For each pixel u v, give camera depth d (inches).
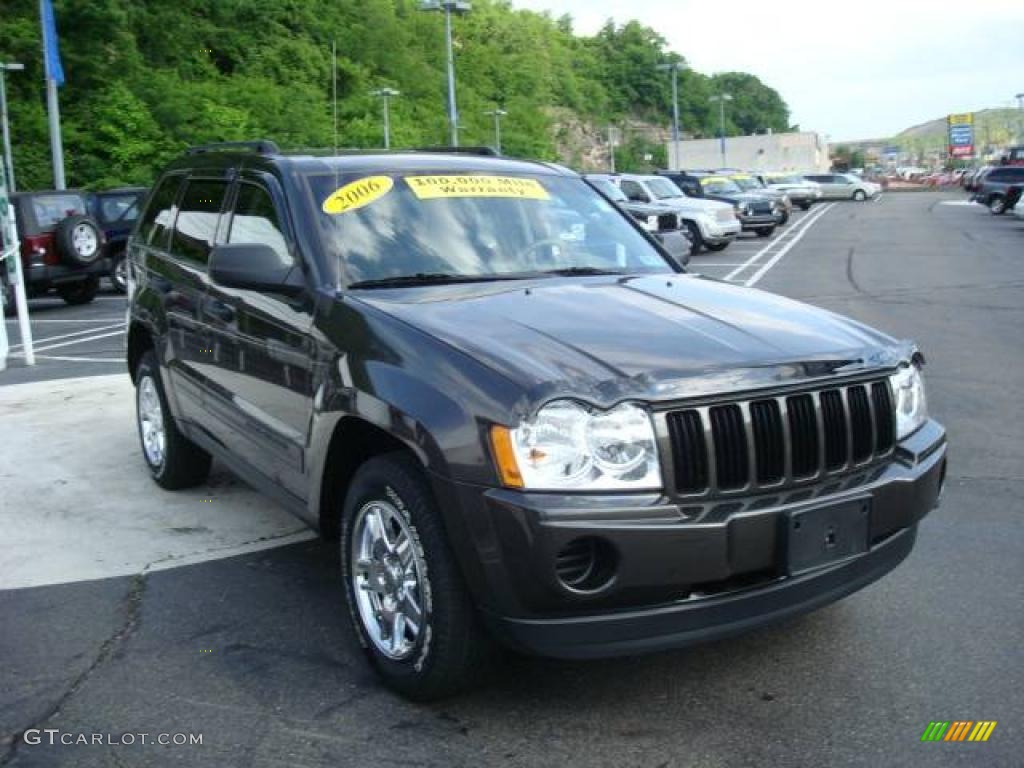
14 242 434.9
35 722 137.9
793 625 163.2
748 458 127.9
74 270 697.0
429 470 128.6
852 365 137.4
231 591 183.3
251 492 244.2
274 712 139.5
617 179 1023.6
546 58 4808.1
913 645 155.6
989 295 594.6
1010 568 185.6
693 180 1230.3
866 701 139.3
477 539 124.3
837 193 2315.5
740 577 129.3
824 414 134.4
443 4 1358.3
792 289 647.1
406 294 159.9
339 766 126.1
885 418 141.6
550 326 142.2
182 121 1893.5
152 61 2026.3
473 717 137.2
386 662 143.0
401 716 137.8
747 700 140.3
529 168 208.8
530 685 145.3
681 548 121.6
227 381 192.7
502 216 189.2
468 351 133.4
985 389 337.7
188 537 212.7
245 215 194.4
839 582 135.0
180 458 237.1
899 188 3595.0
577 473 122.2
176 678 149.9
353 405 143.0
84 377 401.1
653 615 124.0
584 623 123.0
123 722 137.4
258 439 180.2
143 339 254.7
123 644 161.9
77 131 1831.9
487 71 3686.0
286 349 166.1
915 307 546.9
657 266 193.9
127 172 1814.7
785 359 133.0
